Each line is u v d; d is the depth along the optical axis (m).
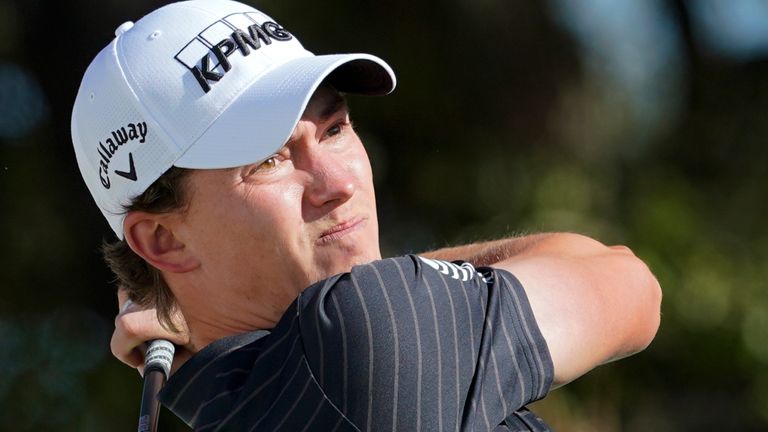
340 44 27.02
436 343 8.36
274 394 8.41
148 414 9.41
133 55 9.36
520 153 28.25
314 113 9.32
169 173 9.21
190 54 9.22
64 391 28.02
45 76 27.33
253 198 9.09
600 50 29.31
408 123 28.19
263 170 9.11
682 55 30.73
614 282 9.66
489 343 8.59
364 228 9.44
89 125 9.57
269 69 9.26
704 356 28.14
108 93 9.37
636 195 29.06
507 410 8.56
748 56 30.78
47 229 27.72
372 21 27.41
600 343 9.30
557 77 28.20
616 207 28.88
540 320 9.04
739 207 29.77
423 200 28.47
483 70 27.80
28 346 28.17
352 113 27.70
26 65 27.69
